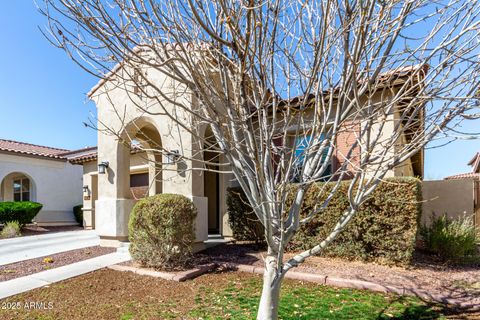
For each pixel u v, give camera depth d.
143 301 6.31
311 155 4.29
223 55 3.54
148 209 8.43
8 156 20.83
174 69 3.51
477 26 3.44
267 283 4.21
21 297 6.51
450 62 3.75
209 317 5.53
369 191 3.98
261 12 3.34
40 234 17.27
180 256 8.36
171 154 4.38
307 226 9.41
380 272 7.85
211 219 14.36
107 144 11.61
